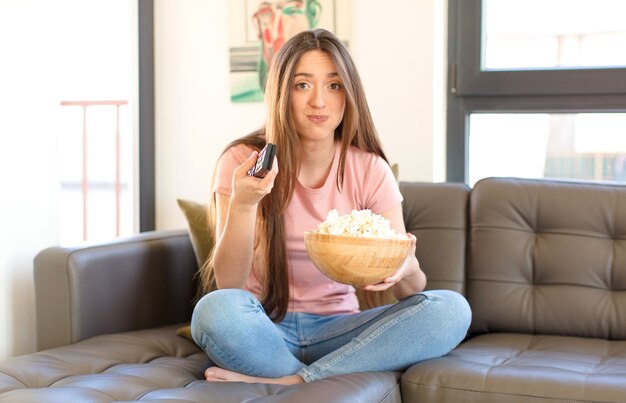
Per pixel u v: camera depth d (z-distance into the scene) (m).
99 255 2.33
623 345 2.23
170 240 2.61
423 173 2.99
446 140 3.12
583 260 2.40
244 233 1.87
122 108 4.49
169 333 2.38
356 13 3.04
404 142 3.00
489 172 3.12
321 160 2.10
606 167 3.00
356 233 1.76
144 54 3.25
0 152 2.54
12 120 2.58
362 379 1.82
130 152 3.29
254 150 2.06
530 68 3.02
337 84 2.01
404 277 2.01
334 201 2.11
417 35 2.97
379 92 3.02
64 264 2.25
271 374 1.91
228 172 2.04
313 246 1.77
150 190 3.29
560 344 2.23
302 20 3.12
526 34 3.05
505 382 1.81
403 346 1.95
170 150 3.30
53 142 2.76
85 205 4.52
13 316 2.59
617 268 2.38
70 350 2.12
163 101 3.30
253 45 3.18
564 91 2.96
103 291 2.34
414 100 2.98
